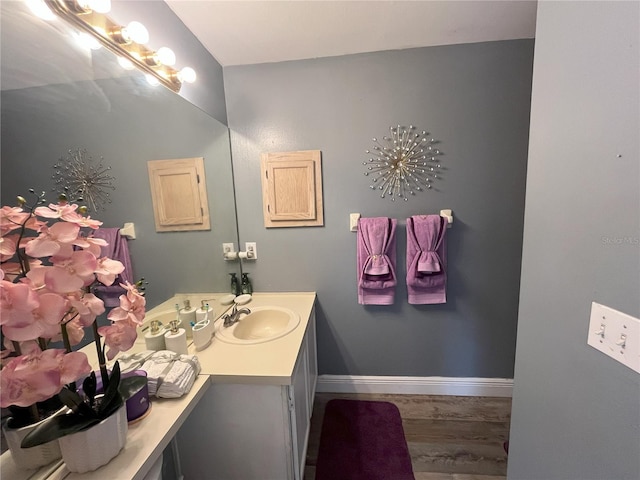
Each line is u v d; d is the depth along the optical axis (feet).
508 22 4.66
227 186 5.82
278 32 4.73
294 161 5.81
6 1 2.07
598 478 2.19
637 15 1.71
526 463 3.03
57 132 2.45
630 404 1.91
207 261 5.02
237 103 5.80
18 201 2.00
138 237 3.46
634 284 1.83
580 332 2.28
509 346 6.14
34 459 2.05
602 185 2.01
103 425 2.09
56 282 1.76
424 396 6.45
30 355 1.69
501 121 5.41
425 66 5.38
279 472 3.76
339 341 6.47
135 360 3.19
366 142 5.68
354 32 4.81
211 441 3.78
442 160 5.60
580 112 2.17
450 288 6.01
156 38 3.83
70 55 2.57
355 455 5.04
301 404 4.54
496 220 5.69
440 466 4.83
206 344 4.03
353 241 6.02
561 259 2.43
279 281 6.33
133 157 3.37
